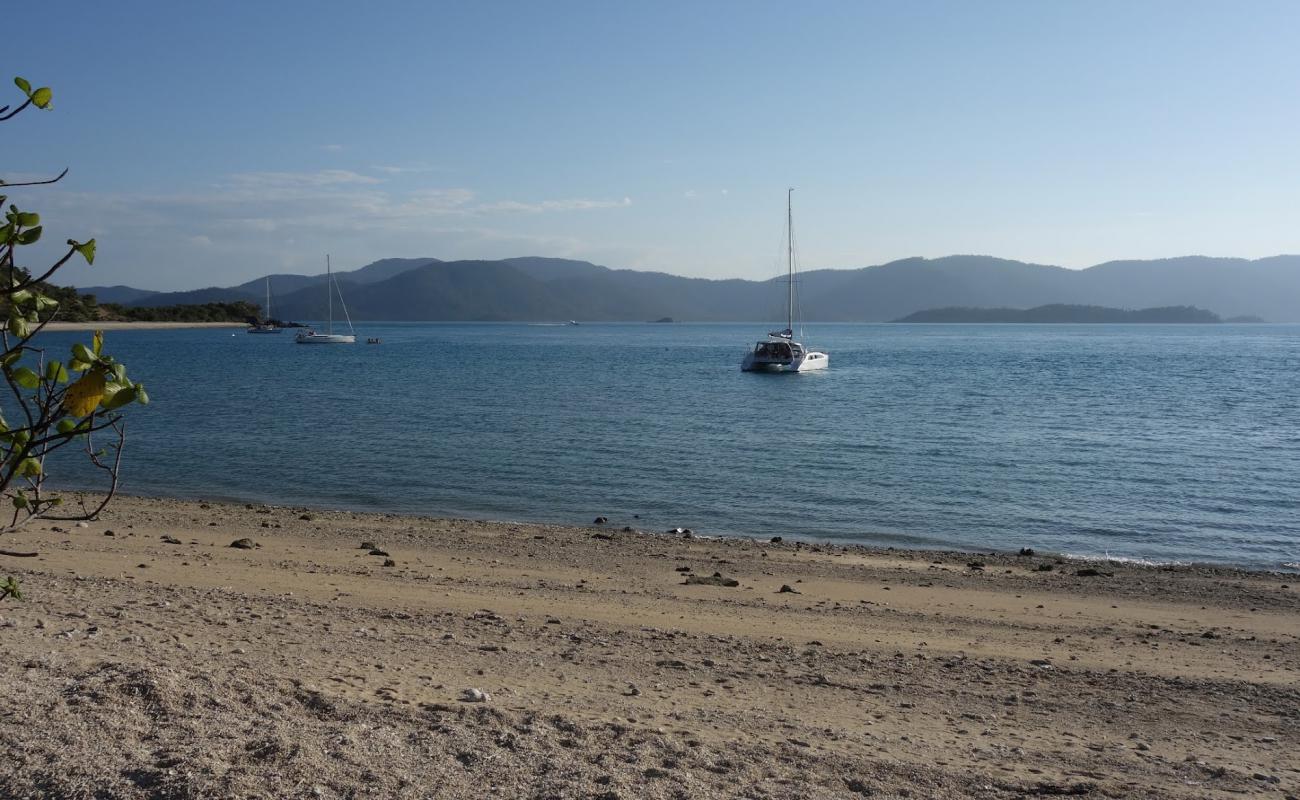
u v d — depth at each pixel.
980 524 22.72
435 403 52.78
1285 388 66.56
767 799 5.20
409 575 14.06
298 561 14.91
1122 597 14.62
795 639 10.87
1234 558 19.64
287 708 6.12
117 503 22.38
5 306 3.07
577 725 6.32
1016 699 8.62
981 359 112.69
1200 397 59.25
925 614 12.80
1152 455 33.88
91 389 3.09
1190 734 7.75
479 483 27.70
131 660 7.29
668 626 11.24
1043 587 15.32
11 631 8.23
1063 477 29.16
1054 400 57.31
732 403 54.44
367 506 24.34
